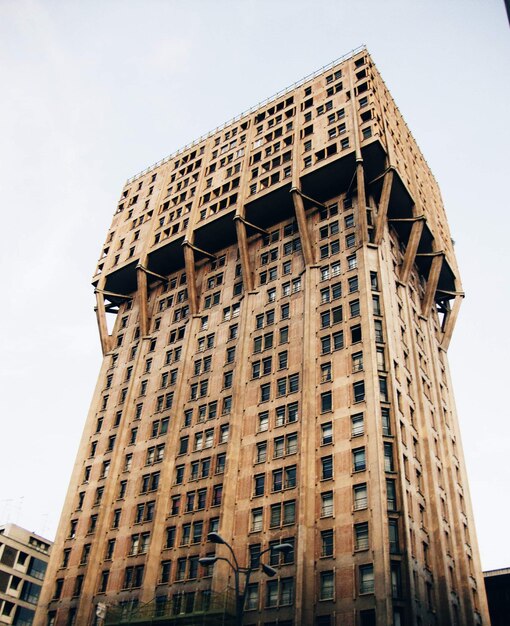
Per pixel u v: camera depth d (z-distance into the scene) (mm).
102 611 51906
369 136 67312
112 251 86562
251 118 86125
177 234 78625
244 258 70562
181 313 75500
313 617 42469
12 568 91625
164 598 50938
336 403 52406
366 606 40906
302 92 81938
